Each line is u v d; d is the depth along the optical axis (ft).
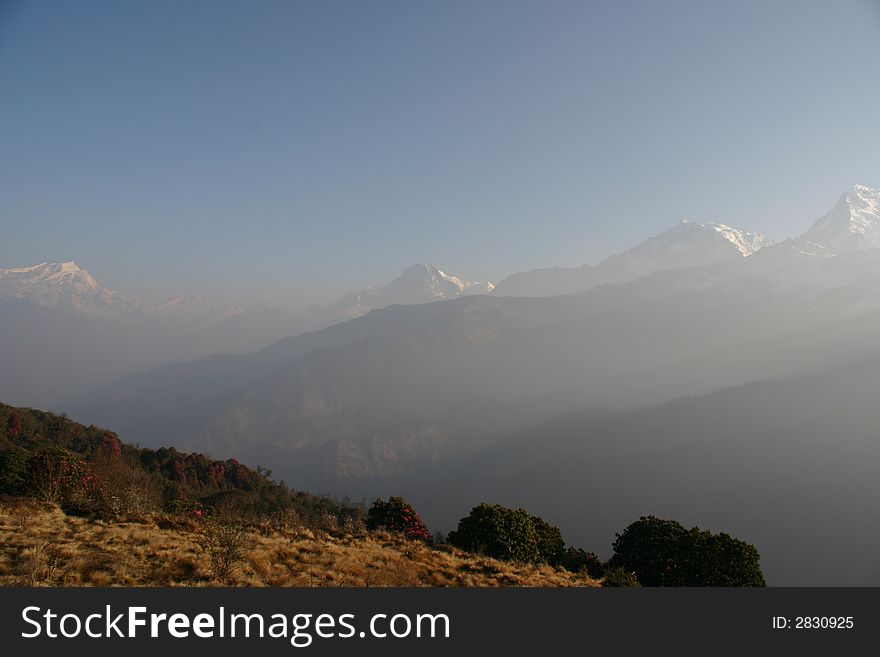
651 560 88.94
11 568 50.72
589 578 80.74
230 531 62.54
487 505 92.94
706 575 82.17
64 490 77.82
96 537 62.18
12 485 76.59
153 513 77.10
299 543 72.38
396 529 98.22
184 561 58.34
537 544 93.45
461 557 80.53
